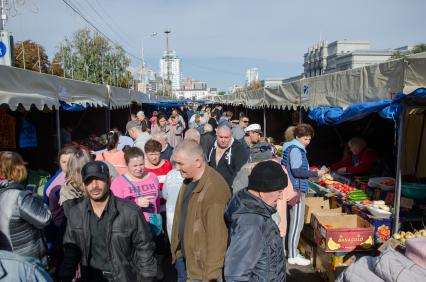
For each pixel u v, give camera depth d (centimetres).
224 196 243
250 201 204
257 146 345
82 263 242
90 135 1010
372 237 404
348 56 6738
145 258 249
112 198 240
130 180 364
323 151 789
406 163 505
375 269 244
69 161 307
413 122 499
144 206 350
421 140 501
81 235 239
